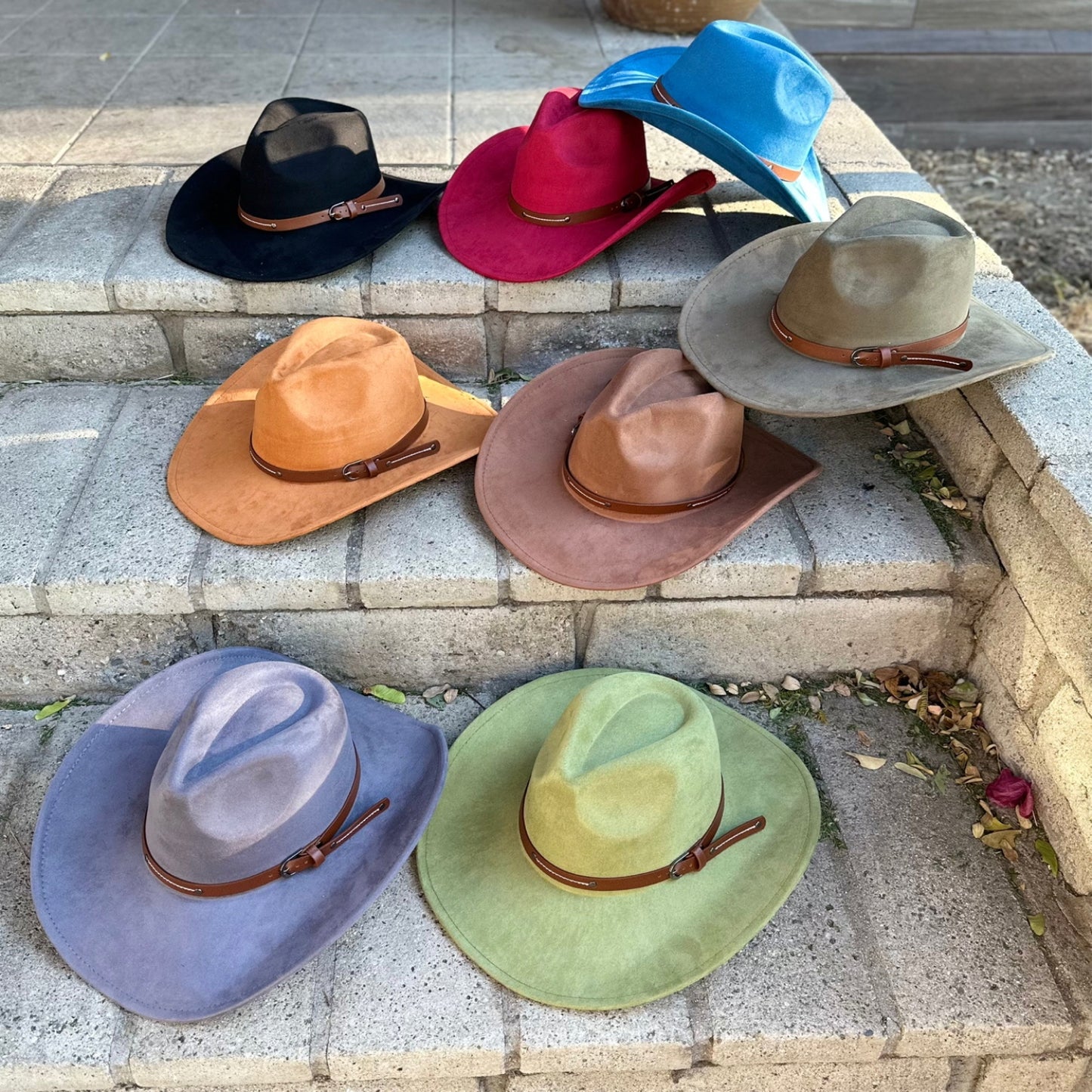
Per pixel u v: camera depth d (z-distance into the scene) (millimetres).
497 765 1862
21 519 2002
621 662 2092
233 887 1571
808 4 4930
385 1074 1562
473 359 2408
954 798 1909
